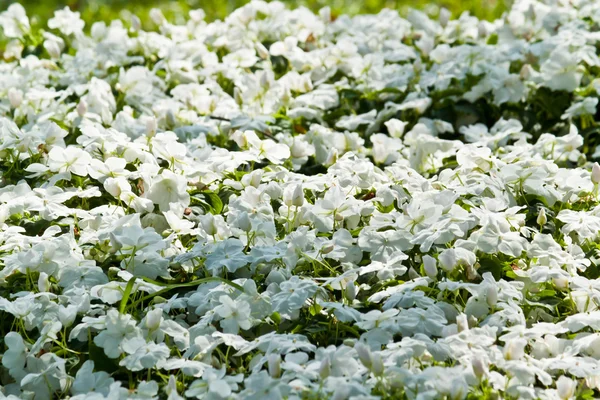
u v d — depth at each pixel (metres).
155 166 4.52
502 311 3.71
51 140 5.07
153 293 3.78
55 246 3.98
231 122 5.86
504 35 7.56
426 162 5.60
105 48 7.22
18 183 4.64
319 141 5.87
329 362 3.15
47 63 7.30
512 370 3.29
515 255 3.99
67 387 3.59
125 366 3.65
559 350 3.69
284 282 3.76
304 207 4.39
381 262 4.05
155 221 4.47
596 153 5.84
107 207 4.39
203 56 7.26
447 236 3.91
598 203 4.74
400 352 3.34
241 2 12.27
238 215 4.22
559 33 6.95
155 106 6.37
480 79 6.60
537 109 6.93
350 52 7.00
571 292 3.94
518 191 4.62
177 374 3.70
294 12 7.89
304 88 6.66
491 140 5.65
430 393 3.13
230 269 3.80
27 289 4.03
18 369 3.59
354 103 6.89
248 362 3.73
